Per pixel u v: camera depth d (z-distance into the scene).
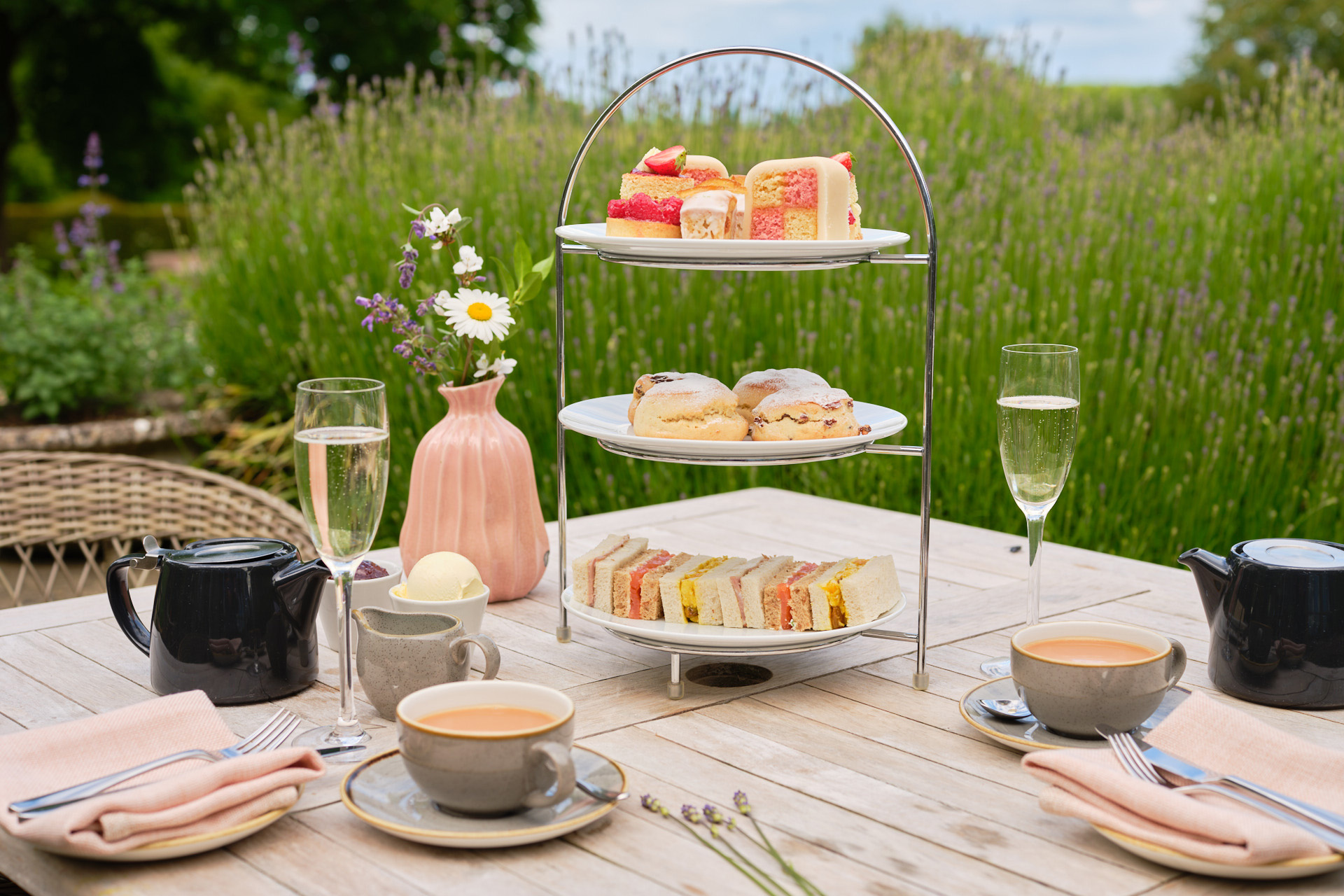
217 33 9.92
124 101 10.33
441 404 3.45
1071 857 0.90
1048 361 1.21
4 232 8.98
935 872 0.88
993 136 4.11
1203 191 3.73
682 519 2.06
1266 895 0.85
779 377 1.34
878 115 1.24
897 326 3.27
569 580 1.71
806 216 1.27
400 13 10.17
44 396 4.20
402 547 1.62
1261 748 1.01
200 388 4.50
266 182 4.94
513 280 1.65
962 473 3.15
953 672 1.33
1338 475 2.99
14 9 8.62
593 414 1.44
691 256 1.20
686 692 1.27
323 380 1.13
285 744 1.08
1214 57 18.81
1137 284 3.35
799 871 0.88
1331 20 18.45
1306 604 1.18
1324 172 3.54
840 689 1.28
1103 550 3.01
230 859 0.90
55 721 1.18
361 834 0.94
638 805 0.99
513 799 0.91
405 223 3.71
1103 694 1.04
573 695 1.26
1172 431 3.14
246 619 1.22
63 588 3.51
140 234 10.02
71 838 0.85
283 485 3.98
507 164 3.88
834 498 3.25
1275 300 3.35
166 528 2.15
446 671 1.17
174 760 1.00
